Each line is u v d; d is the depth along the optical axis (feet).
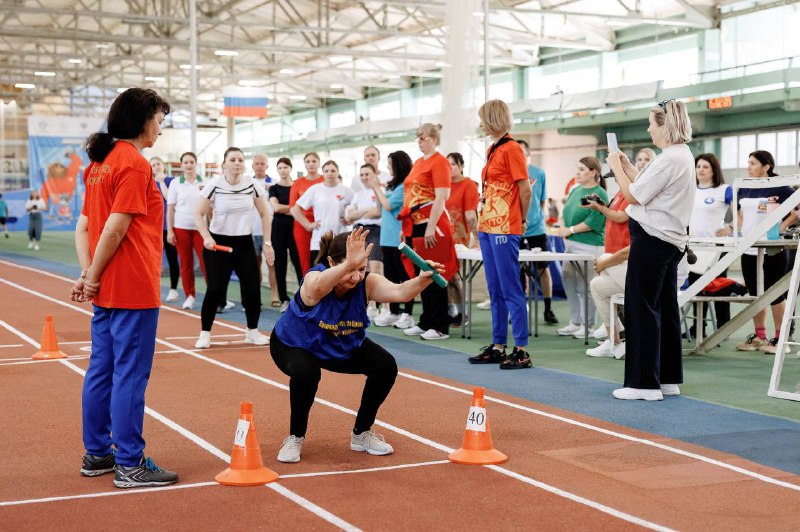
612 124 95.25
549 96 100.99
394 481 14.71
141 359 14.48
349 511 13.17
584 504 13.56
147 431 18.15
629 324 21.50
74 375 24.32
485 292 42.96
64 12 99.35
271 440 17.43
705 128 86.58
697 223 30.45
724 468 15.60
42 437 17.69
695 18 87.61
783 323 21.99
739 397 21.84
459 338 32.24
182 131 148.46
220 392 22.11
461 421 19.16
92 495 13.94
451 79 48.21
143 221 14.43
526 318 25.95
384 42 121.19
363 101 146.82
